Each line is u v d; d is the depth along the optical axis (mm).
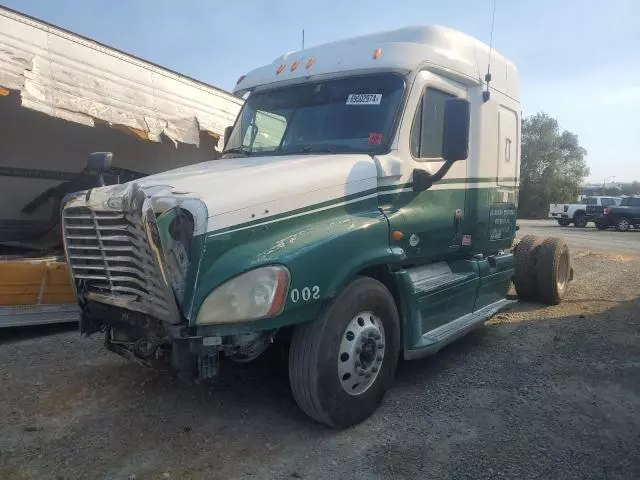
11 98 8398
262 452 3676
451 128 4594
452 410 4332
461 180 5555
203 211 3379
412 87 4812
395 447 3748
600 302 8164
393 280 4520
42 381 4828
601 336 6242
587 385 4797
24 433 3879
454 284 5344
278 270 3482
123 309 3889
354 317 4035
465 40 5770
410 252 4797
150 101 9227
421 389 4766
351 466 3510
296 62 5512
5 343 5969
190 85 10086
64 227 4152
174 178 4027
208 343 3400
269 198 3703
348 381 4000
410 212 4762
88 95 8195
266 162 4539
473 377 5035
